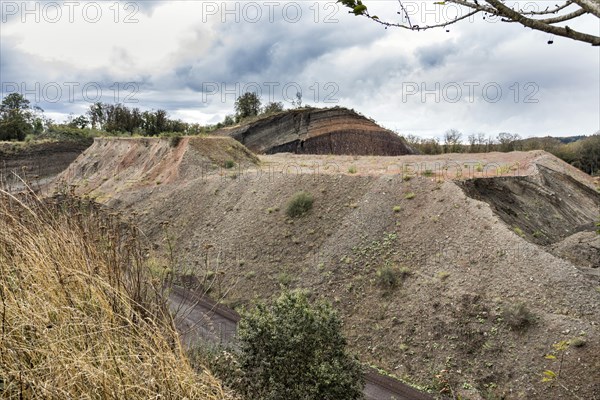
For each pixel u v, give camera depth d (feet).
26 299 12.06
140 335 12.16
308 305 32.24
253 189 102.53
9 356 10.30
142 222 104.37
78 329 11.71
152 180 127.03
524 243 61.36
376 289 65.62
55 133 216.74
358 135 194.70
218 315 54.85
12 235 14.35
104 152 168.76
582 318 49.32
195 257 85.51
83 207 18.31
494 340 50.98
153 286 16.01
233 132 201.26
